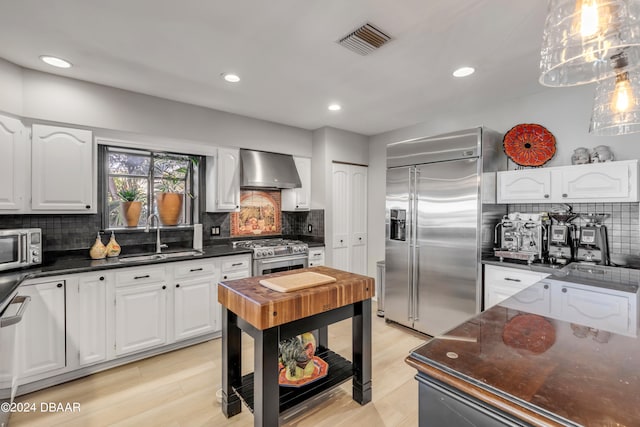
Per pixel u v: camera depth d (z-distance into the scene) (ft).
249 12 5.79
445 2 5.48
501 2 5.44
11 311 6.31
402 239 11.43
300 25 6.20
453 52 7.22
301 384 6.42
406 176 11.10
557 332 3.89
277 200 14.51
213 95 9.96
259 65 7.89
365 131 14.46
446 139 9.96
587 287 5.97
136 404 6.93
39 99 8.15
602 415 2.30
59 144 8.36
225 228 12.83
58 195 8.34
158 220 10.32
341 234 14.20
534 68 8.02
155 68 8.05
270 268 11.60
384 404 7.00
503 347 3.48
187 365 8.61
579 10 3.41
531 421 2.36
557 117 9.38
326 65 7.89
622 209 8.38
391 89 9.43
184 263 9.52
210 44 6.91
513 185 9.49
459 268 9.70
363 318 6.89
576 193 8.37
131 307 8.56
